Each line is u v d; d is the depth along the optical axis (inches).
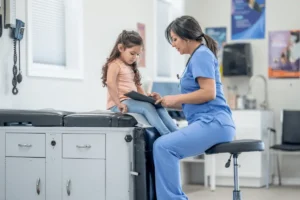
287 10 276.2
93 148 127.1
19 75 158.6
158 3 268.1
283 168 274.2
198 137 125.0
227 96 283.1
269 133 263.4
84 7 193.8
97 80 201.6
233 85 284.2
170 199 123.6
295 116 262.1
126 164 124.6
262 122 257.6
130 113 131.3
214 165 248.5
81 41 191.6
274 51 277.9
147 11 242.5
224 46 277.9
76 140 128.4
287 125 262.8
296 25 275.0
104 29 206.7
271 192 242.4
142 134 123.9
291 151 249.3
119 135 125.0
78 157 128.4
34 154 132.1
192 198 224.7
